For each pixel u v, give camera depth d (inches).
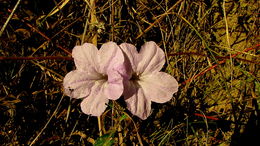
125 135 8.9
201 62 10.0
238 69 10.0
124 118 8.2
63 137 9.2
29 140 9.3
